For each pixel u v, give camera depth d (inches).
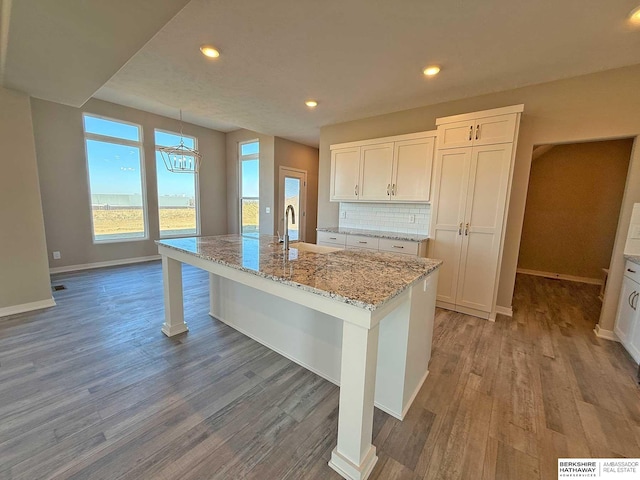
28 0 55.7
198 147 245.6
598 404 70.9
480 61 98.6
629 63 97.7
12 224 114.7
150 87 126.5
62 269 180.4
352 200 164.1
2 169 110.7
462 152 121.4
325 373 79.7
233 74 112.5
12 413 64.4
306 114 161.5
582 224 190.4
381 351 66.5
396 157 145.0
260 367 84.5
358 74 110.4
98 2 56.8
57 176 173.9
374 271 64.9
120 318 115.9
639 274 90.2
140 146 209.5
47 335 100.9
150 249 220.4
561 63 98.6
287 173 245.9
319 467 53.2
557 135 112.5
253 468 52.7
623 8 70.4
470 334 108.0
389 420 65.1
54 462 52.8
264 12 75.5
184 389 74.1
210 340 99.9
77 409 66.1
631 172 101.0
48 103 167.6
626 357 92.6
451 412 67.7
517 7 71.4
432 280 73.8
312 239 279.7
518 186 121.5
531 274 207.3
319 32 84.0
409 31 82.7
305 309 82.6
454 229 126.5
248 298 101.0
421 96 130.7
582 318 125.2
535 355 93.4
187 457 54.6
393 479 51.1
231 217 273.1
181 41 89.8
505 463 54.6
